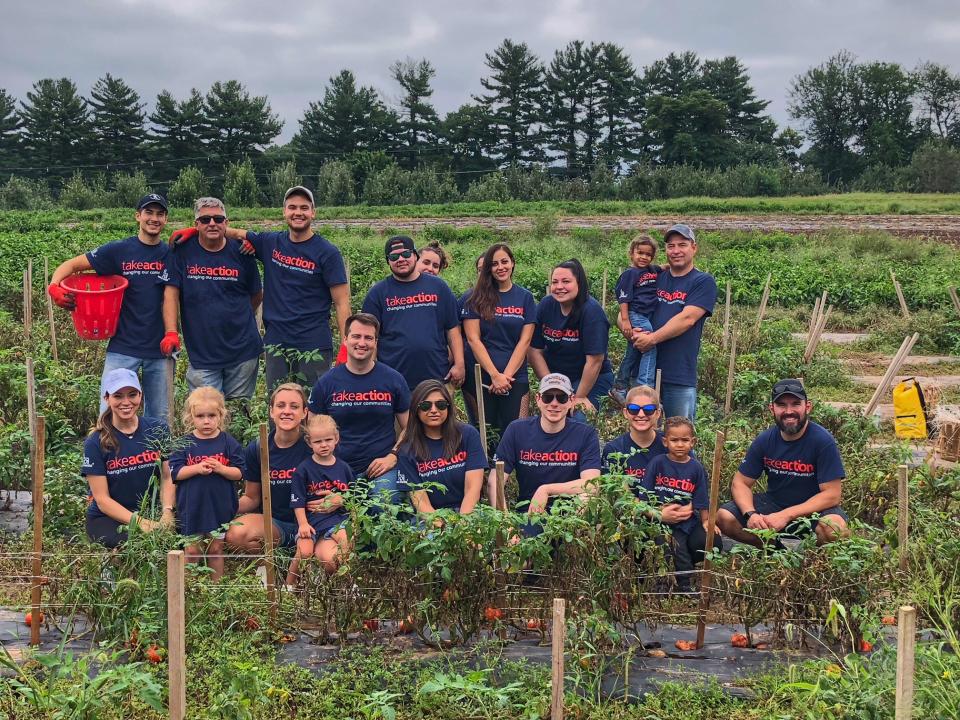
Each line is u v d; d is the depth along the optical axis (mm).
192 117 81062
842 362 15141
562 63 88625
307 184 82125
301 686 5156
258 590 5879
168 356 8422
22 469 8039
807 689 4938
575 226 39469
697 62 95312
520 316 8523
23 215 46094
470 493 6672
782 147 101000
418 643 5684
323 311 8562
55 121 81562
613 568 5598
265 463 5746
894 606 5809
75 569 5645
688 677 5340
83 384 9516
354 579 5605
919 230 37031
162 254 8336
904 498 6062
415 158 85375
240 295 8602
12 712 4703
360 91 83875
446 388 6707
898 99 99438
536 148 88438
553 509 5684
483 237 35531
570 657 5355
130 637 5395
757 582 5656
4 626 5781
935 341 16891
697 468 6754
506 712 4969
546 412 6883
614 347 13219
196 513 6398
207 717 4711
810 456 6902
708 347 12805
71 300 8117
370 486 5949
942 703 4574
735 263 24188
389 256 8109
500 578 5688
